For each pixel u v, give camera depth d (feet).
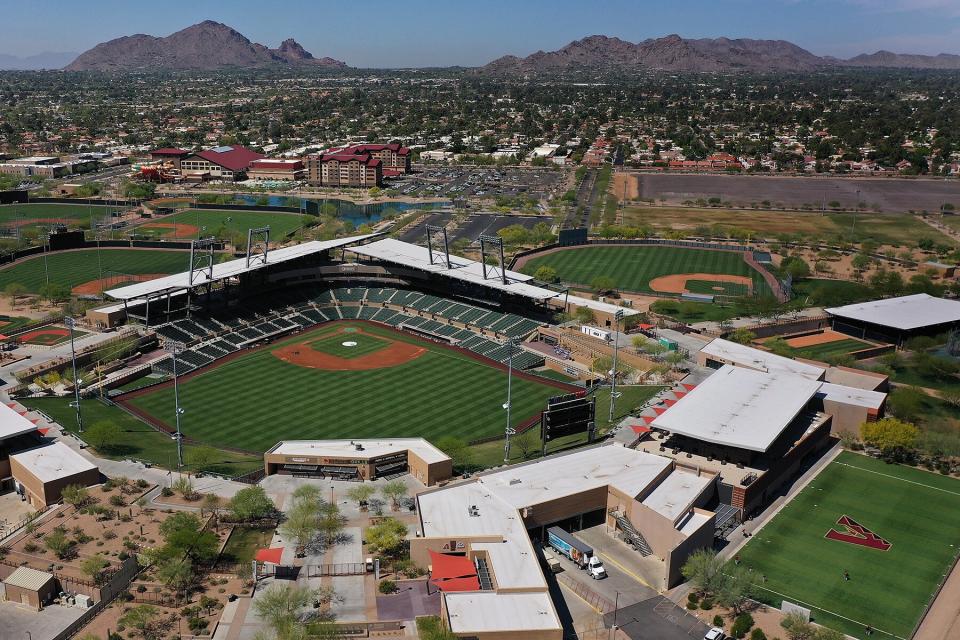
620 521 433.89
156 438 548.31
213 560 394.73
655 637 352.08
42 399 597.93
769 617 366.43
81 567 369.91
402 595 371.76
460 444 503.61
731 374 578.66
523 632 331.16
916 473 514.27
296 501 447.01
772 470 476.95
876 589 392.47
